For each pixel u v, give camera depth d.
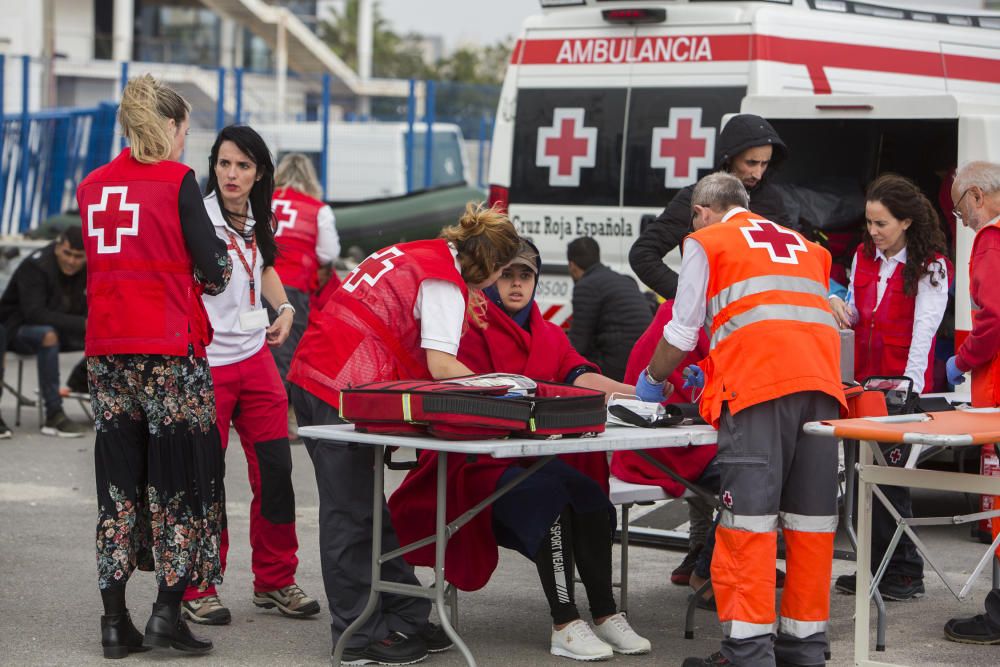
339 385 4.66
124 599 4.78
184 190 4.61
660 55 8.46
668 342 4.52
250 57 35.81
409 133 19.58
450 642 4.97
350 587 4.70
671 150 8.40
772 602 4.35
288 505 5.38
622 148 8.58
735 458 4.34
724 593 4.37
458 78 51.38
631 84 8.55
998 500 5.64
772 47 8.19
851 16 8.75
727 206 4.70
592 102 8.69
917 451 5.65
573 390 4.53
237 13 33.44
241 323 5.16
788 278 4.38
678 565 6.41
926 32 9.15
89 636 5.01
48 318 9.63
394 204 16.62
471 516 4.43
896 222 6.07
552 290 8.88
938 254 6.18
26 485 7.86
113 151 18.16
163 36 35.47
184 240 4.62
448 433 4.18
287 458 5.35
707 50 8.30
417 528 4.97
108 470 4.71
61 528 6.79
